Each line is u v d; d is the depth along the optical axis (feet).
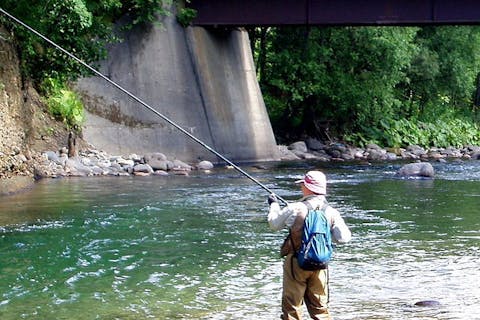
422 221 49.37
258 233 44.75
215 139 100.94
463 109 180.55
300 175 83.97
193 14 100.99
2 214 50.93
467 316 27.02
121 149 91.45
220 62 105.40
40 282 32.37
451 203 59.00
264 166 97.09
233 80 106.83
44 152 80.02
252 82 110.63
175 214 52.11
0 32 68.23
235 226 47.21
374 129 137.80
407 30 133.69
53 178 75.61
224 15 101.04
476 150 143.13
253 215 51.98
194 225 47.50
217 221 49.21
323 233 22.82
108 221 48.60
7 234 43.45
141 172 83.10
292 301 23.32
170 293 30.58
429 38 151.74
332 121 136.15
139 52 97.04
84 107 91.09
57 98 84.64
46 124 82.64
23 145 72.59
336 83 129.70
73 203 56.80
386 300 29.40
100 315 27.27
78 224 47.16
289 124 135.85
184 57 100.73
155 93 96.99
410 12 92.99
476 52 154.10
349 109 135.33
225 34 107.45
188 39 101.60
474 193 66.13
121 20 96.07
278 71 128.98
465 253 38.78
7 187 62.54
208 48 103.71
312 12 96.89
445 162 111.14
